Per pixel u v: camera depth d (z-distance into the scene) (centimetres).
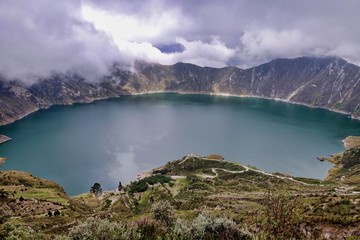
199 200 11962
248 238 2269
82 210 13862
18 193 13900
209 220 2427
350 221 3350
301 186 17300
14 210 10906
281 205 1648
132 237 2333
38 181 17588
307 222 3438
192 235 2302
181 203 11894
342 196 4900
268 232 1584
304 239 1645
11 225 3253
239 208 7469
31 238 3228
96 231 2327
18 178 17088
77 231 2362
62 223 8688
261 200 9844
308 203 4591
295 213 1606
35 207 11669
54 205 12412
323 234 3209
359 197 4650
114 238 2284
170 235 2352
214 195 14062
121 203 15475
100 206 16338
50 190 15788
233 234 2306
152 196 17225
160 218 3950
